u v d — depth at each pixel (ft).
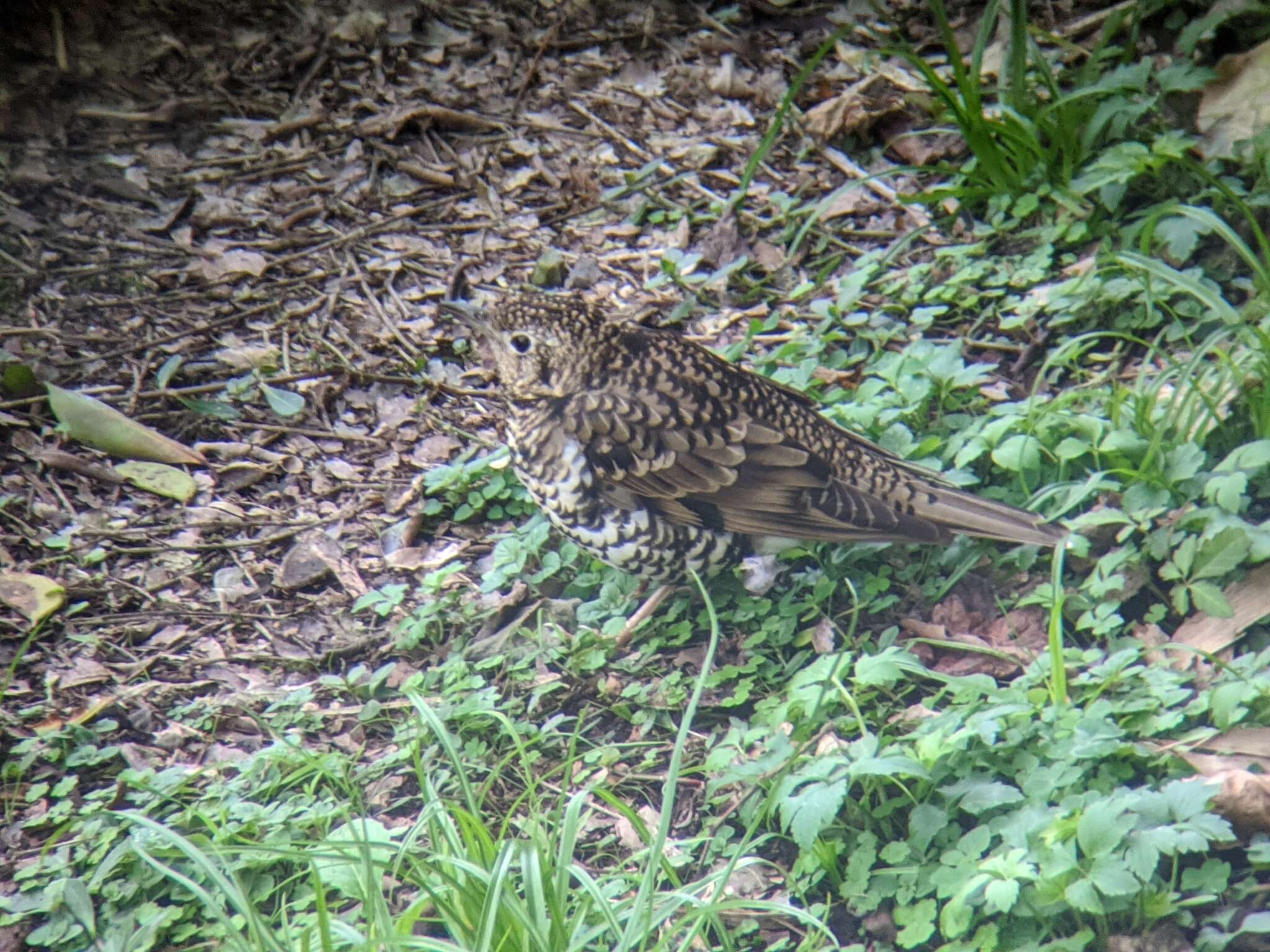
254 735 32.53
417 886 27.53
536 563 36.40
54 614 35.65
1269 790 24.84
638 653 33.65
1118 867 23.15
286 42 55.01
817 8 54.54
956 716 27.68
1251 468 30.68
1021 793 25.91
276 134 51.60
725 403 32.50
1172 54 47.37
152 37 54.65
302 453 40.57
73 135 50.83
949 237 44.19
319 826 29.01
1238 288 38.99
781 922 26.53
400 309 45.06
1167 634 30.50
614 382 32.32
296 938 26.30
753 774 27.27
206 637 35.24
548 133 51.34
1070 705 27.68
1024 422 34.42
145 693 33.58
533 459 33.04
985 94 46.03
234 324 44.62
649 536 32.73
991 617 32.60
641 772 30.48
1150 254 40.14
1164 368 37.27
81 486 39.42
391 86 53.42
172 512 38.83
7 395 41.70
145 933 26.94
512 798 30.14
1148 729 27.04
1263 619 29.53
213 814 29.45
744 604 33.91
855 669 30.17
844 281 41.24
